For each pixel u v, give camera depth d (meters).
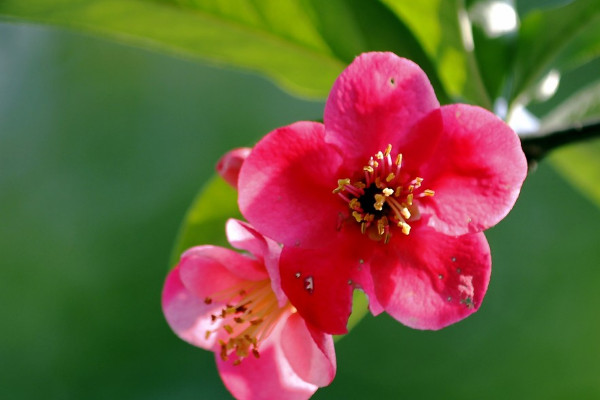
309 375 0.34
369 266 0.33
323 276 0.33
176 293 0.35
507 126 0.32
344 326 0.33
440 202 0.33
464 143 0.32
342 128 0.33
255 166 0.33
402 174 0.33
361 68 0.32
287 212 0.33
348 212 0.33
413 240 0.33
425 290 0.33
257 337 0.35
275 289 0.33
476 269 0.32
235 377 0.34
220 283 0.35
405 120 0.33
